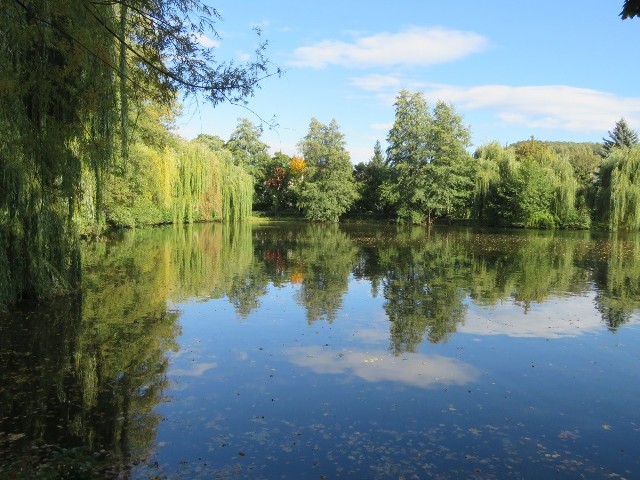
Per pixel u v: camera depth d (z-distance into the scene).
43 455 5.44
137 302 13.05
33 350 9.00
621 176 43.00
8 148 9.63
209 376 7.91
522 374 8.16
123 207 33.19
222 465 5.32
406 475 5.18
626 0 4.28
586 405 6.99
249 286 15.73
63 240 12.70
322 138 62.69
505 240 34.84
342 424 6.31
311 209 61.41
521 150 67.94
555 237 37.78
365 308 12.77
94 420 6.34
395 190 56.03
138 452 5.57
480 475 5.20
